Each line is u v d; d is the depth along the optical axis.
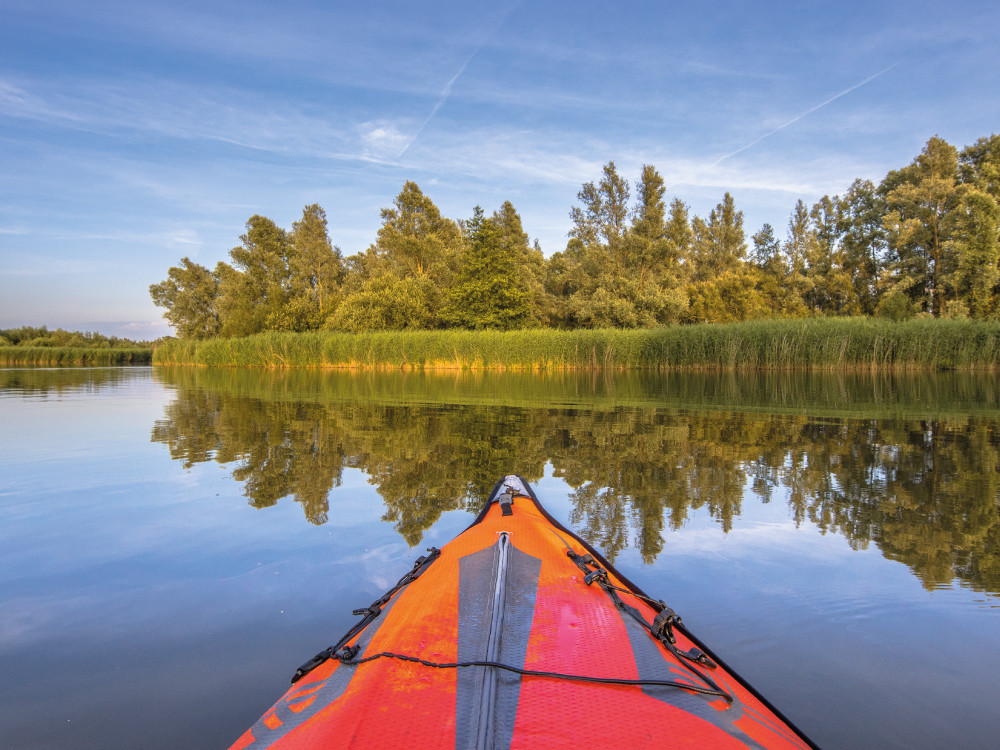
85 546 4.03
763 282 42.41
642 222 39.44
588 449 7.18
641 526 4.33
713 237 56.09
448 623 2.15
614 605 2.37
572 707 1.69
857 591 3.29
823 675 2.53
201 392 15.46
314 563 3.72
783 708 2.30
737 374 22.38
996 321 23.27
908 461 6.46
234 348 33.34
